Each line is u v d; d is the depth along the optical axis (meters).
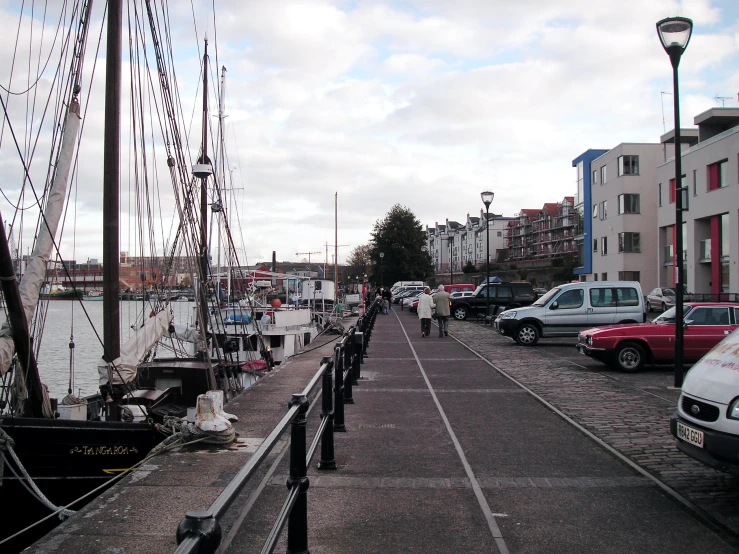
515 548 4.71
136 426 7.81
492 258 125.25
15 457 6.82
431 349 20.31
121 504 5.48
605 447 7.61
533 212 117.06
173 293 14.70
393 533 4.99
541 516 5.36
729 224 36.41
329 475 6.54
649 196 51.91
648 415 9.62
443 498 5.82
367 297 50.03
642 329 14.55
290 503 3.52
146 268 13.33
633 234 51.84
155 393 10.52
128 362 9.65
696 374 6.17
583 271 60.38
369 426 8.92
